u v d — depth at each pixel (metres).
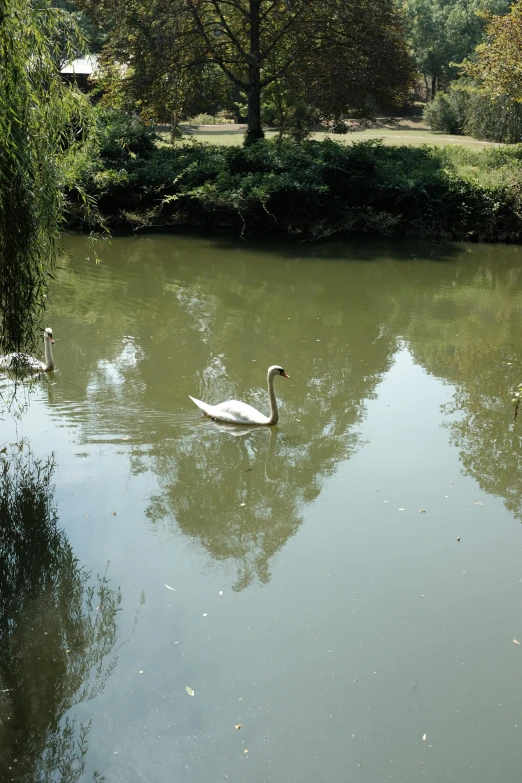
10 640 7.70
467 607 8.30
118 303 19.69
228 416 12.56
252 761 6.38
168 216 31.00
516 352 17.02
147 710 6.86
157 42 32.88
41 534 9.52
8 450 11.45
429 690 7.16
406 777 6.26
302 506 10.34
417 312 20.06
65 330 17.23
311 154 31.56
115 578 8.72
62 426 12.30
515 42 33.28
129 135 32.56
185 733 6.63
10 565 8.91
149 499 10.38
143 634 7.80
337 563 9.07
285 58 37.84
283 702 6.99
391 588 8.60
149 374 14.68
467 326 18.94
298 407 13.56
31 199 9.41
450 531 9.76
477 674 7.37
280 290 21.75
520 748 6.57
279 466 11.38
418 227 30.19
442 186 29.67
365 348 17.00
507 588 8.65
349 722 6.79
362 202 30.38
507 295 22.08
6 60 8.52
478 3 83.44
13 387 13.61
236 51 38.22
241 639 7.75
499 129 52.41
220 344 16.75
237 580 8.73
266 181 29.06
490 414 13.48
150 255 25.61
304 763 6.37
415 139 54.59
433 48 82.00
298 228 30.17
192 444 11.88
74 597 8.37
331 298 21.12
